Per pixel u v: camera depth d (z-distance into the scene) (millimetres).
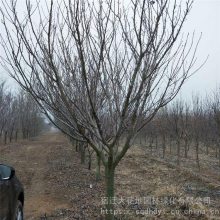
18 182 6629
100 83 5168
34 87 5051
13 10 4840
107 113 5645
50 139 48281
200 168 19609
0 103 34250
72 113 4938
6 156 25812
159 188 11844
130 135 5266
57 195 11906
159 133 30484
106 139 5652
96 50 4988
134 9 4859
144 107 5309
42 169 18312
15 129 47562
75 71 5066
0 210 5191
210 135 26891
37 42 4898
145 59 4902
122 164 19797
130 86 4922
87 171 16422
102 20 4910
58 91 4977
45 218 8805
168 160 22125
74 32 4703
